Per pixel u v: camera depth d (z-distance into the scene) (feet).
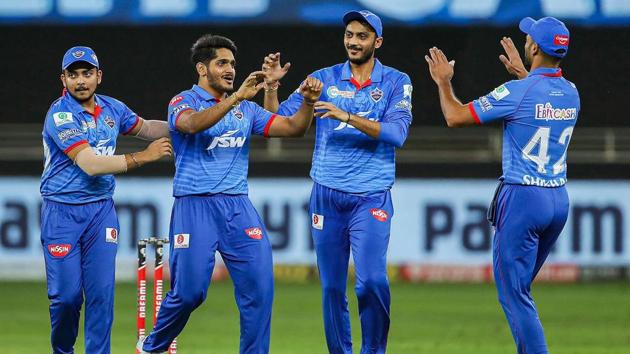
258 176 193.67
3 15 196.54
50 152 93.25
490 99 88.84
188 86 196.75
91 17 196.34
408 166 194.70
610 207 194.29
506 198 89.56
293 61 196.34
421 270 196.95
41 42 196.95
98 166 89.40
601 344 131.34
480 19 196.13
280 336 136.77
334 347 95.91
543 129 88.53
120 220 191.31
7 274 194.59
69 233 92.53
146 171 191.72
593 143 197.06
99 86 196.34
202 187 89.81
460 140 198.70
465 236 194.18
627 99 196.85
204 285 90.38
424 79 197.88
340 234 94.48
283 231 193.06
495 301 171.73
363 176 93.15
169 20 196.34
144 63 196.44
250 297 90.84
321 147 94.63
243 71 196.13
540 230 89.51
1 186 192.95
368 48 93.15
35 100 197.16
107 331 94.32
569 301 171.42
